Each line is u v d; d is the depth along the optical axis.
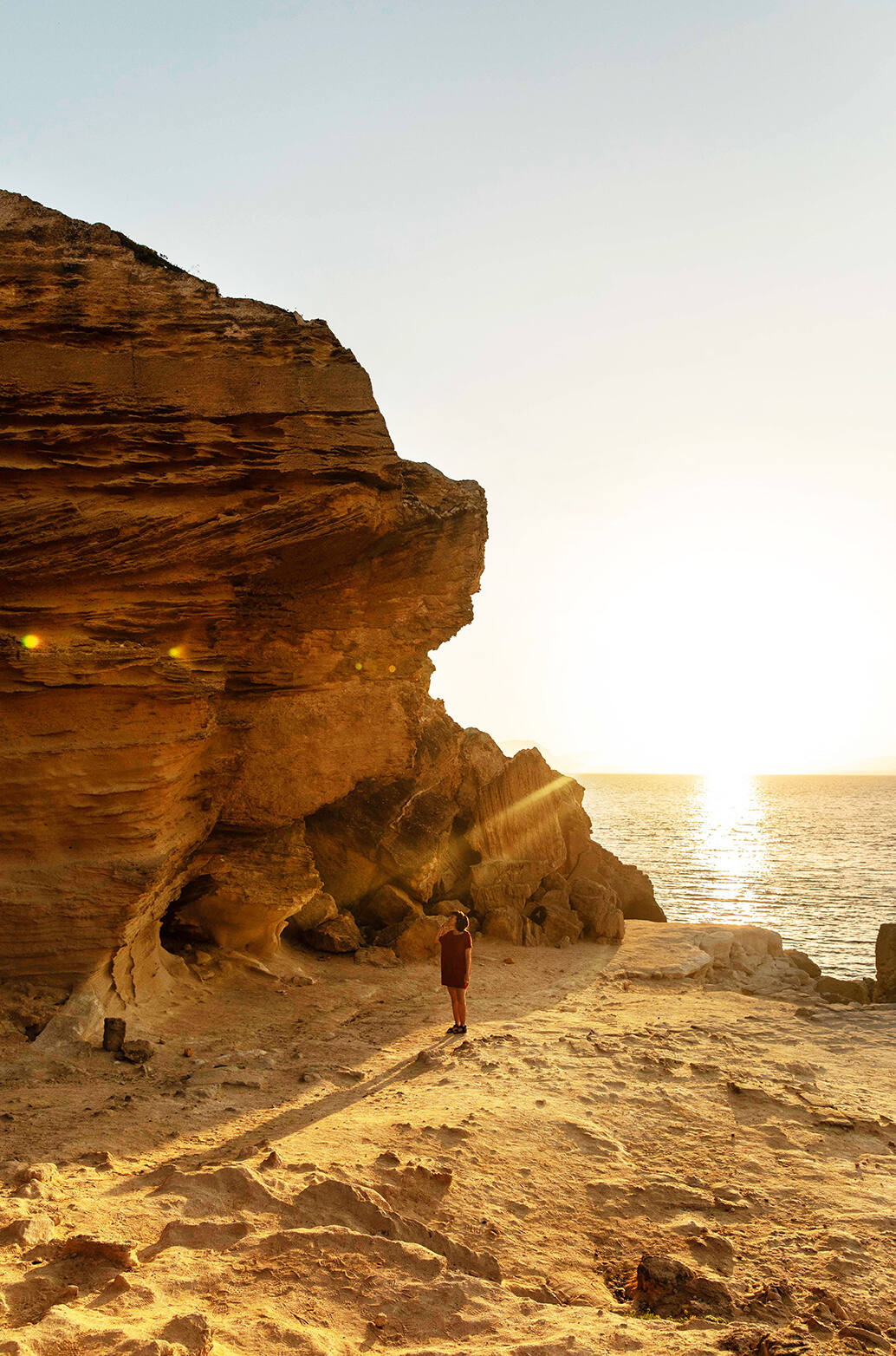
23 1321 4.81
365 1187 6.74
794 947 36.28
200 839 14.93
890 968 17.59
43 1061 10.44
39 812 11.91
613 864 26.25
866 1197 7.47
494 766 25.23
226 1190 6.64
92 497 12.65
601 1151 8.24
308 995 15.49
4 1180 6.82
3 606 12.02
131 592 12.94
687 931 23.12
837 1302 5.68
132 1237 5.89
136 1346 4.44
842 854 81.75
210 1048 12.05
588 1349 4.89
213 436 12.99
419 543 15.56
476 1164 7.61
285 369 13.35
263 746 15.34
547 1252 6.39
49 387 12.41
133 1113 8.97
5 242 12.62
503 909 21.70
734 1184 7.69
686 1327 5.37
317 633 15.16
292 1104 9.66
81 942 11.96
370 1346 4.93
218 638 14.15
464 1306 5.39
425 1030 13.47
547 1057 11.42
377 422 13.73
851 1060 12.16
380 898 20.91
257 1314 5.07
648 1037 12.73
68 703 12.03
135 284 13.00
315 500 13.27
